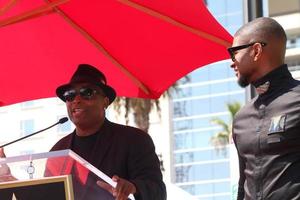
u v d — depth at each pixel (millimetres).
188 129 33406
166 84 3996
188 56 3729
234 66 3172
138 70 3900
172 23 3373
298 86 2914
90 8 3471
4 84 4117
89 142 3633
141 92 4059
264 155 2877
